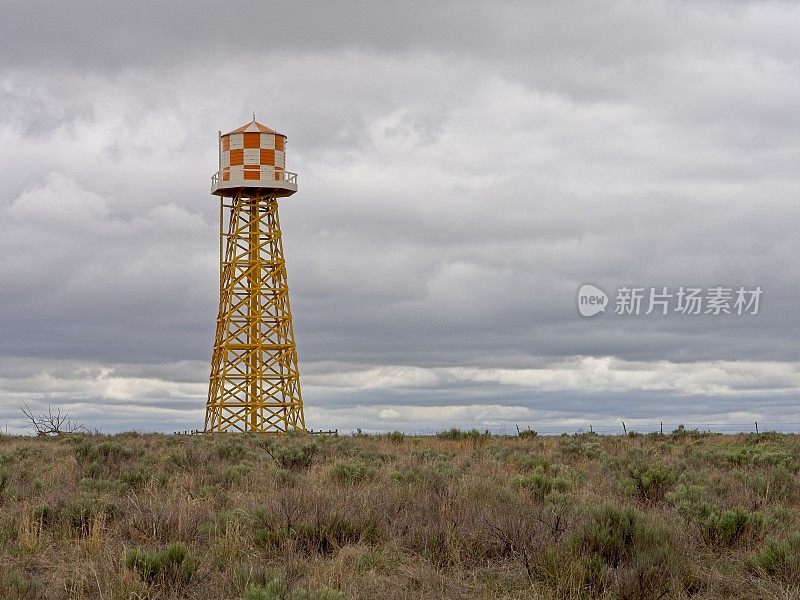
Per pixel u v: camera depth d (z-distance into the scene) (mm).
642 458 27781
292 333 73500
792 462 27234
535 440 44000
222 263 73688
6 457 28500
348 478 23125
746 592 13008
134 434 48844
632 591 12555
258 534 15703
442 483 20109
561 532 15219
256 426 72062
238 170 72125
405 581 13469
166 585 13094
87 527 16641
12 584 12742
